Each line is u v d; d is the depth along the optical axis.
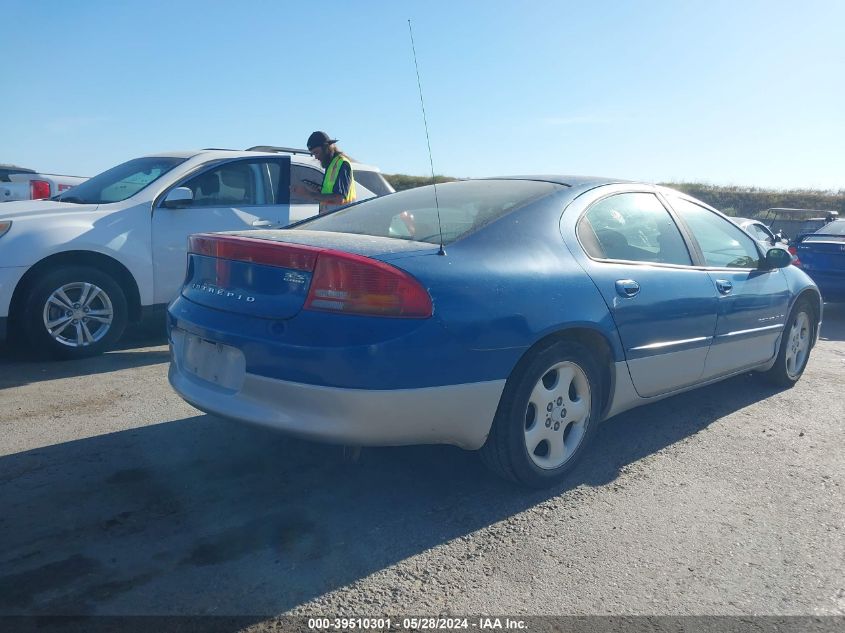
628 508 3.54
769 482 3.92
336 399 2.96
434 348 3.05
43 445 4.03
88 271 5.83
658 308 4.04
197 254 3.64
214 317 3.32
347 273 2.99
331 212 4.38
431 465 3.94
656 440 4.50
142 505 3.36
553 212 3.82
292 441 4.18
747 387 5.78
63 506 3.32
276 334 3.06
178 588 2.72
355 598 2.70
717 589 2.87
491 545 3.12
